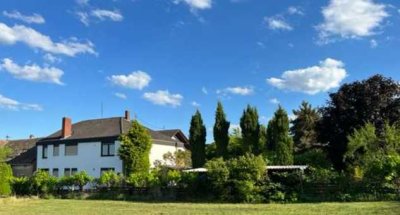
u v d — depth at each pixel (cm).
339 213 2508
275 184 3659
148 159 5281
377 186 3466
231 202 3656
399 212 2434
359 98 5012
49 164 6297
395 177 3422
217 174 3762
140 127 5281
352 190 3519
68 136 6234
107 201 4038
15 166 6700
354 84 5084
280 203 3478
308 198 3550
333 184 3588
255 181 3681
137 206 3372
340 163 4988
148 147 5291
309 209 2812
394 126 4219
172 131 6594
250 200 3641
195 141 5081
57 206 3472
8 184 4938
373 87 5025
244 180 3662
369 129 4059
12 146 7381
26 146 7312
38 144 6450
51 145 6316
